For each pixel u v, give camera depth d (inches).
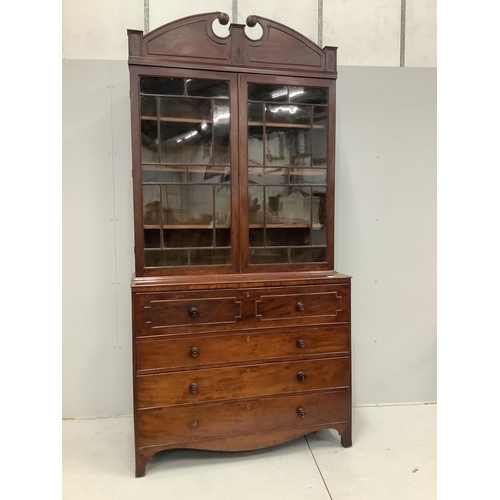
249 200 61.6
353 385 79.6
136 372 55.3
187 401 57.1
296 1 73.4
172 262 59.6
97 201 70.9
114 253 71.9
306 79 61.6
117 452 62.5
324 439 66.9
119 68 69.9
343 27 75.2
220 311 57.5
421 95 77.8
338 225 77.5
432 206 79.3
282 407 60.5
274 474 57.5
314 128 63.2
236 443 59.1
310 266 64.3
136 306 54.9
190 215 59.8
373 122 77.0
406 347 80.4
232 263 61.2
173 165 58.4
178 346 56.4
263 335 59.2
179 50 56.9
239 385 58.7
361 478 56.7
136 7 69.8
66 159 69.6
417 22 77.0
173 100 57.9
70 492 53.3
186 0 70.7
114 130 70.4
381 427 71.0
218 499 52.3
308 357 61.2
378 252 78.7
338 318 62.1
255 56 59.7
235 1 71.8
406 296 79.9
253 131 61.1
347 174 77.0
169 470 58.3
